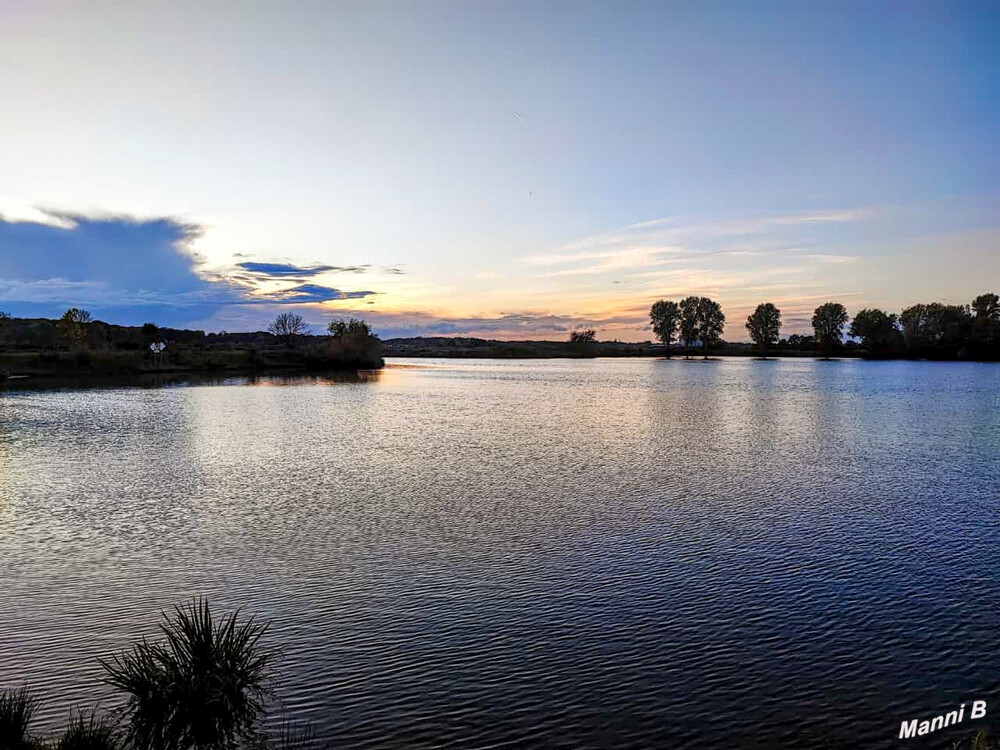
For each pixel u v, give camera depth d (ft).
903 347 644.27
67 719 28.14
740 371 434.30
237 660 28.71
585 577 46.75
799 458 97.55
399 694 30.81
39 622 38.52
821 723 29.04
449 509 66.13
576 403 194.08
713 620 39.63
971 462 94.48
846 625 39.11
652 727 28.50
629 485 77.82
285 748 26.37
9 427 134.51
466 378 344.90
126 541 55.21
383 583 45.44
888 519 62.54
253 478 82.38
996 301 594.24
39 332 471.62
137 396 216.95
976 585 45.57
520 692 31.17
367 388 263.29
